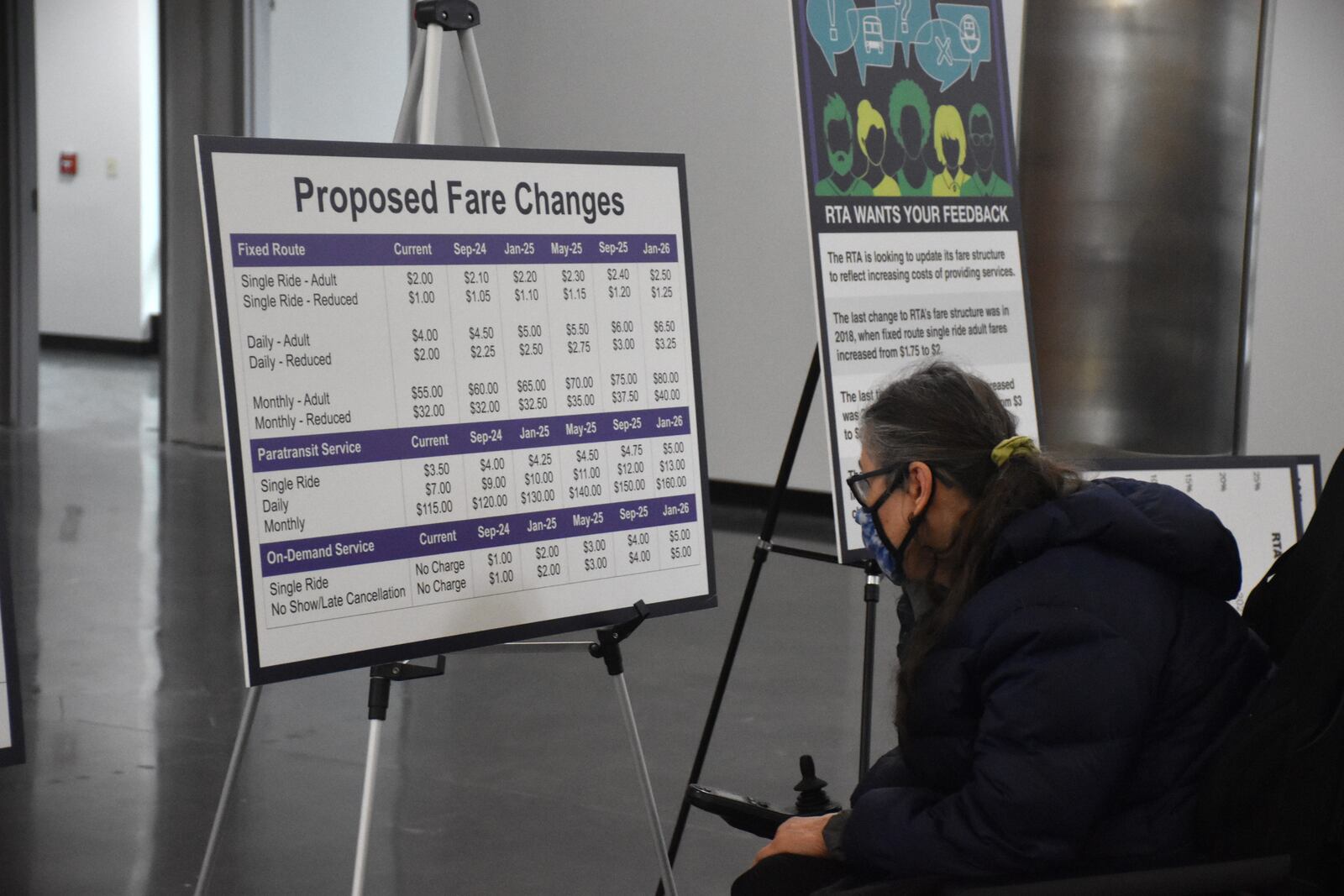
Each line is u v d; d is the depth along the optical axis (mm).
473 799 3330
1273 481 2953
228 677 4266
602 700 4125
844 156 2770
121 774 3447
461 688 4234
